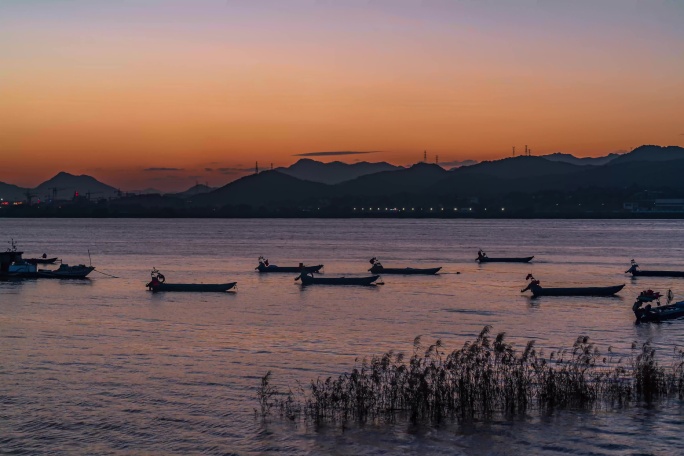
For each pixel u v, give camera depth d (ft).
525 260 560.61
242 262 550.77
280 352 198.59
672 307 265.75
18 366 180.14
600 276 448.65
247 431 133.28
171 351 199.41
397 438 128.47
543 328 242.37
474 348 153.89
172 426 136.36
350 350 201.87
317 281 385.09
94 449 126.93
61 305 297.12
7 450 126.62
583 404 142.61
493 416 137.39
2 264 409.28
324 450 124.47
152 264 526.98
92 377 169.68
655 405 142.10
